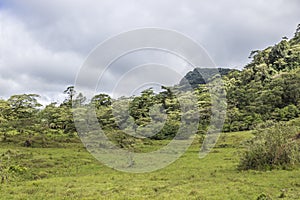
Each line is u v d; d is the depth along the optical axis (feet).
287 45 264.93
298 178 59.67
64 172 79.92
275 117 164.96
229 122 162.50
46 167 86.07
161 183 61.05
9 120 149.38
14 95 158.71
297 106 177.06
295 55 252.01
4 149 114.73
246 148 81.97
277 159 72.95
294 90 189.16
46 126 151.74
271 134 75.05
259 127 86.02
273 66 250.16
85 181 65.62
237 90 205.87
